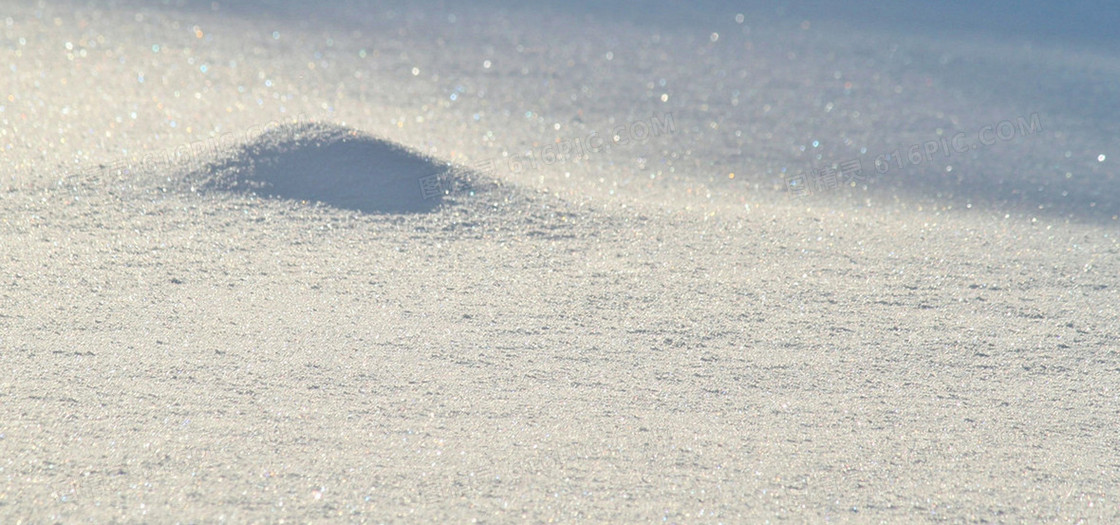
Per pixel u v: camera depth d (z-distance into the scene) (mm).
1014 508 9641
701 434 10695
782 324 13922
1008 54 40156
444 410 10875
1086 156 27016
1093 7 49781
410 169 19266
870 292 15438
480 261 15820
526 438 10383
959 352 13297
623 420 10906
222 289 13891
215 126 23375
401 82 31031
